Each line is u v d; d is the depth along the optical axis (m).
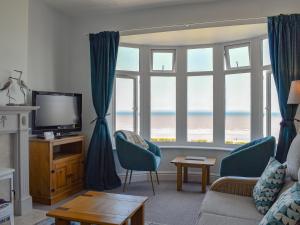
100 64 4.25
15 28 3.16
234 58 4.71
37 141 3.47
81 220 1.94
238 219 1.95
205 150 4.73
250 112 4.51
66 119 4.04
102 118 4.27
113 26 4.31
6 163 3.05
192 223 2.90
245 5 3.70
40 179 3.46
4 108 2.85
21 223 2.86
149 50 4.96
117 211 2.08
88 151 4.27
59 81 4.29
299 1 3.46
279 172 2.13
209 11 3.86
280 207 1.48
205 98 4.89
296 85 2.85
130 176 4.41
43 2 3.91
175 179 4.78
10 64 3.10
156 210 3.27
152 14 4.11
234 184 2.50
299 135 2.42
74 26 4.48
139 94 4.94
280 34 3.38
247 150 3.51
